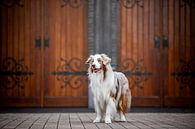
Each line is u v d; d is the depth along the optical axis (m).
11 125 8.15
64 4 13.38
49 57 13.35
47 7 13.34
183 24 13.50
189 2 13.48
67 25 13.36
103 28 13.20
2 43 13.29
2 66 13.30
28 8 13.34
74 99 13.33
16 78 13.31
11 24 13.31
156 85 13.45
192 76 13.47
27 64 13.34
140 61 13.43
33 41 13.34
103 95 8.43
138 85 13.43
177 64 13.47
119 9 13.35
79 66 13.38
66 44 13.36
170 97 13.42
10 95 13.28
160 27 13.46
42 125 8.10
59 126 7.88
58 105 13.31
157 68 13.45
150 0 13.46
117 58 13.29
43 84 13.32
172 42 13.48
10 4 13.32
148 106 13.41
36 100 13.29
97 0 13.20
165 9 13.48
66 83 13.36
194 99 13.45
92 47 13.20
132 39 13.40
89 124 8.23
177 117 10.21
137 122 8.73
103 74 8.39
